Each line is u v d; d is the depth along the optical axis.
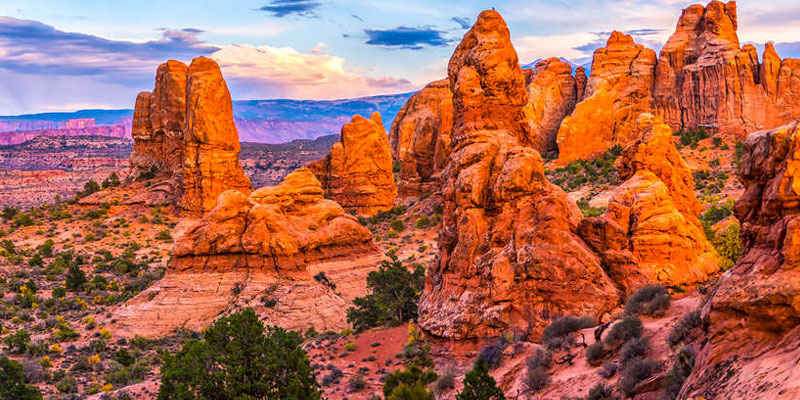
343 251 82.88
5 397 38.97
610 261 39.78
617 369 23.36
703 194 113.56
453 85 52.53
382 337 43.88
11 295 79.44
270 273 70.31
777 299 16.73
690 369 19.34
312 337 60.56
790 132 18.56
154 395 42.03
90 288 85.56
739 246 48.81
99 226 120.94
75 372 51.66
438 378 31.52
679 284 40.88
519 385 26.89
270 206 77.81
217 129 120.06
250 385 26.89
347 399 33.00
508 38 50.88
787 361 15.70
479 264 41.19
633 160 49.78
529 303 38.22
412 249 102.12
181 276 69.12
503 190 42.00
